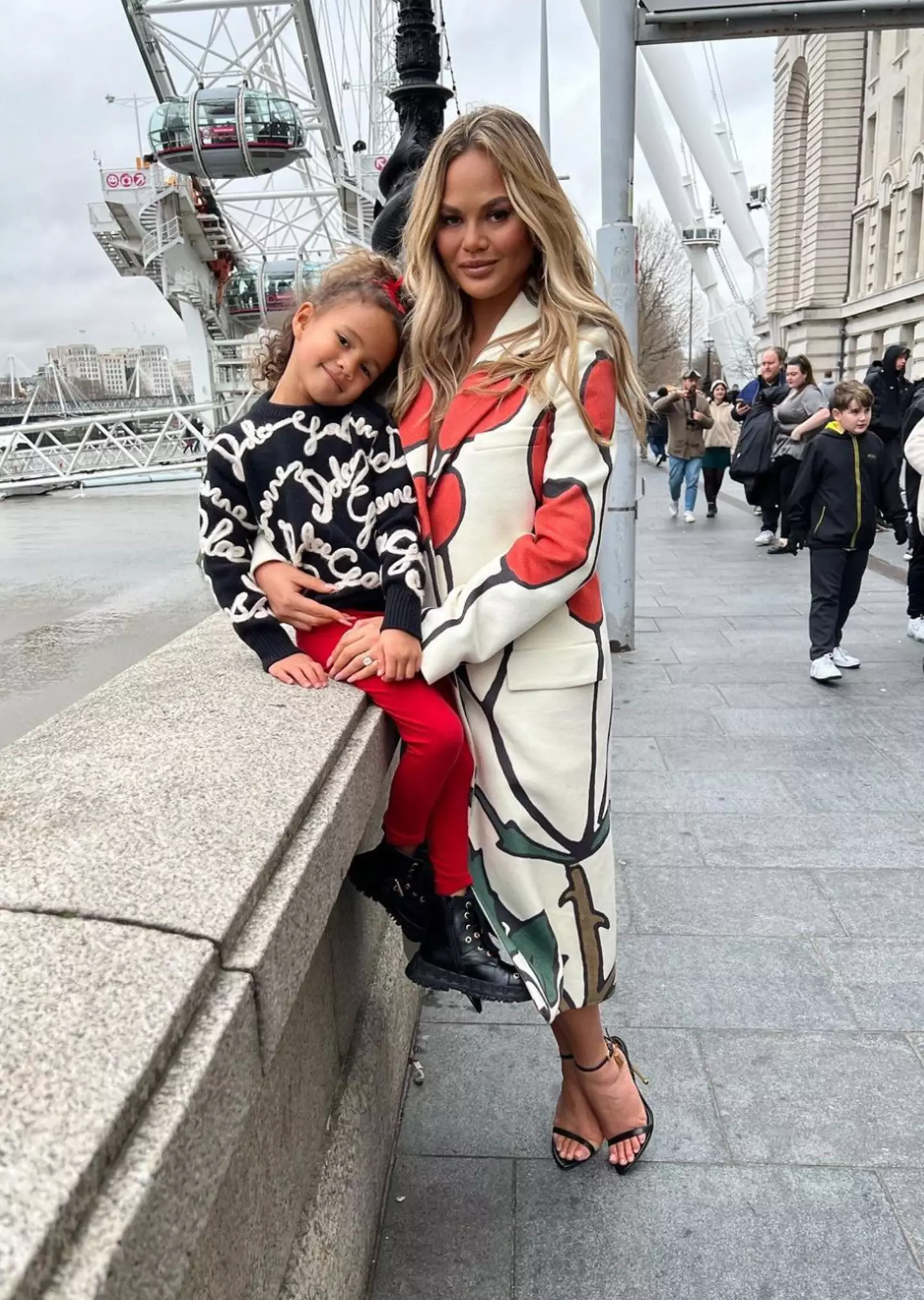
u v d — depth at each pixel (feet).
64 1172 2.23
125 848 3.61
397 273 5.84
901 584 26.35
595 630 5.73
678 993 8.75
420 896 5.82
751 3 17.28
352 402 5.43
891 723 15.52
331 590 5.52
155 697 5.47
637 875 10.89
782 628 21.90
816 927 9.73
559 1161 6.81
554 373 5.28
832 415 17.16
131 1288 2.26
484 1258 6.11
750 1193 6.54
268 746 4.59
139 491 90.58
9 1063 2.53
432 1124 7.29
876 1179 6.61
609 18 17.66
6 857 3.58
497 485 5.37
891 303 95.61
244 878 3.39
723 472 43.39
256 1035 3.11
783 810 12.45
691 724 15.87
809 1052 7.92
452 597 5.32
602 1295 5.83
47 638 29.58
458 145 5.28
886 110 97.09
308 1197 5.16
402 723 5.33
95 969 2.90
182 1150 2.54
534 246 5.50
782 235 122.42
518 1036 8.31
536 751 5.58
